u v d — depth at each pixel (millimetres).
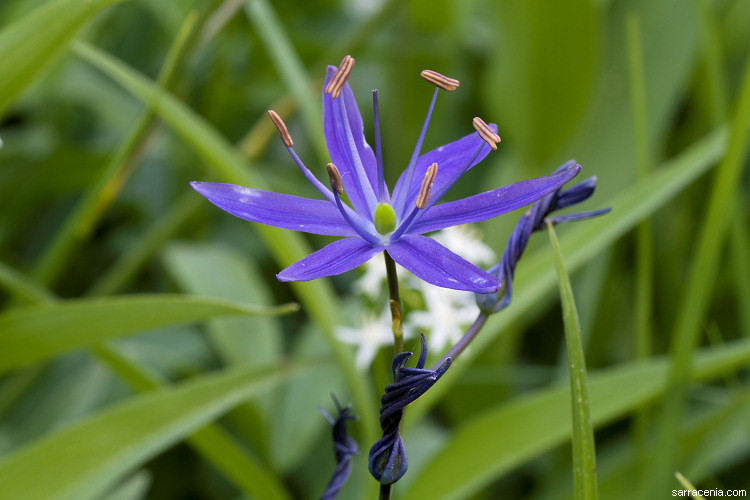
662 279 841
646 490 559
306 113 617
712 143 566
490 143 423
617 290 819
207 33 638
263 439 671
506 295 435
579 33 742
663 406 549
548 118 809
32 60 500
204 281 759
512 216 823
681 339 542
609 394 557
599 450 738
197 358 807
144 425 521
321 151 606
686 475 590
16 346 508
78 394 732
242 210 417
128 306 502
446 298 566
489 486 768
